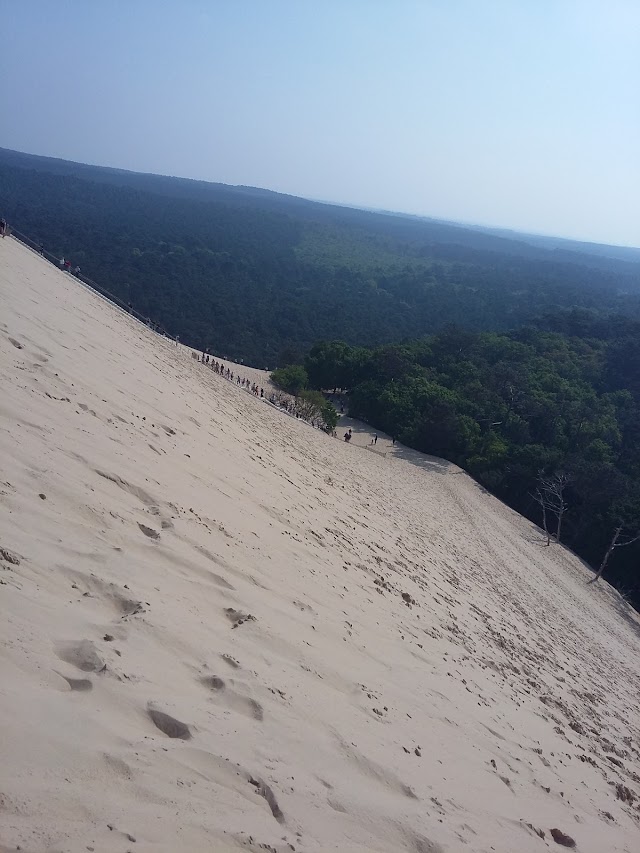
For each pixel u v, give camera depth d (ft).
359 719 18.84
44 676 13.14
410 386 152.35
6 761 10.59
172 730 13.76
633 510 104.53
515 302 403.54
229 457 41.24
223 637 18.72
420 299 408.46
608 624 73.56
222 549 24.89
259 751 14.65
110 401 35.76
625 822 23.36
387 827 14.75
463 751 21.03
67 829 10.02
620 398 166.81
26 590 15.43
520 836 17.85
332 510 46.01
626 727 37.65
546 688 35.04
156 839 10.77
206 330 265.13
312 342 277.85
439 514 82.07
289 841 12.48
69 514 20.29
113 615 16.84
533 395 150.10
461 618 38.37
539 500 110.32
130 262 339.57
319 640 22.53
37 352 35.99
